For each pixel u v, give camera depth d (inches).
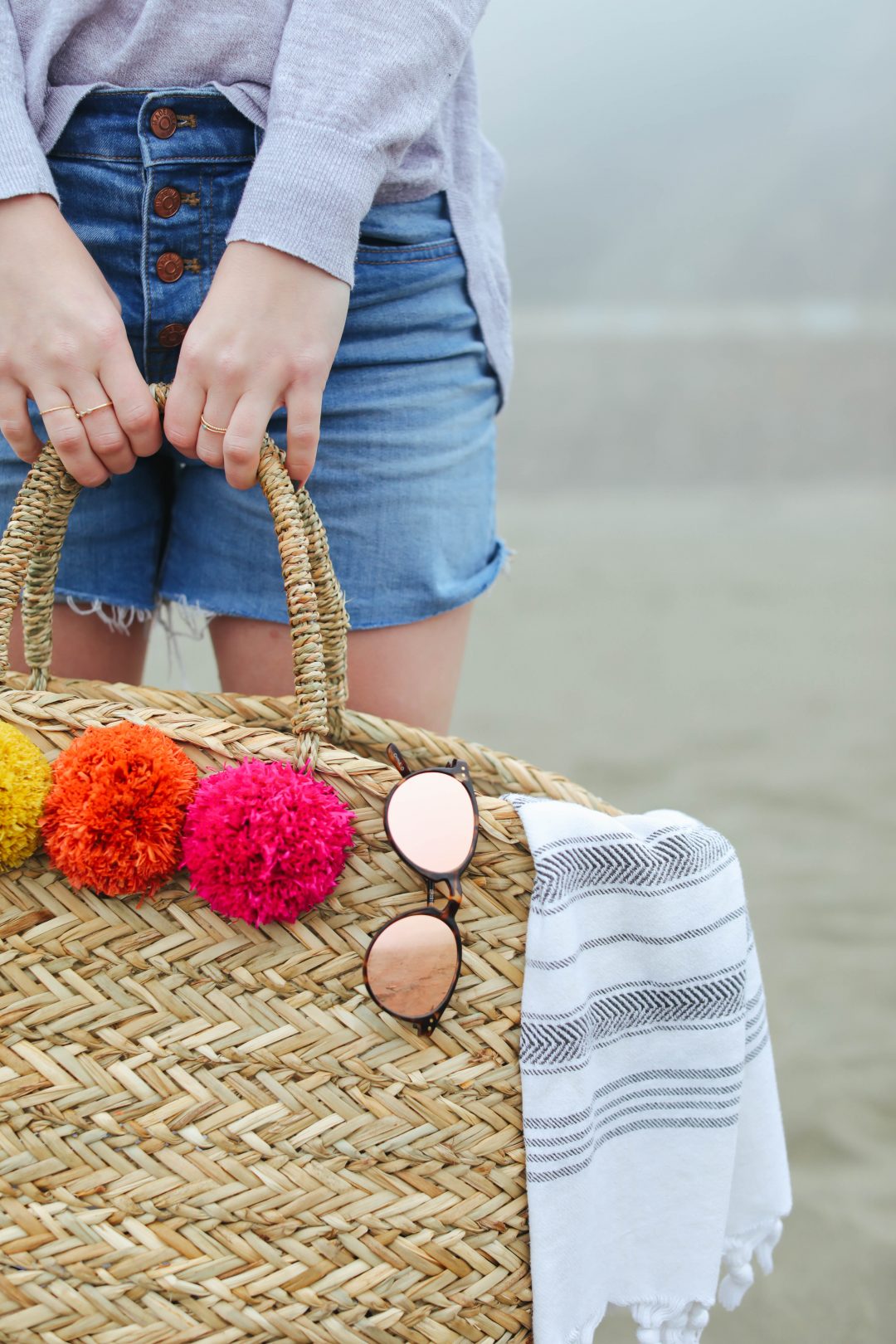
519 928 27.9
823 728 128.6
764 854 94.7
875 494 353.4
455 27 32.1
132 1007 27.0
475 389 38.1
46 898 27.2
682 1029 30.1
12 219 29.6
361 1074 27.1
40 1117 26.8
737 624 179.0
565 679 148.1
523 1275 28.4
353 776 27.2
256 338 28.9
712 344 600.7
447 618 38.9
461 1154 27.6
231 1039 26.9
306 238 29.1
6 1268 26.3
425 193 35.2
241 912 26.0
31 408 34.9
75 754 26.4
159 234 32.8
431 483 36.7
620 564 228.8
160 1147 26.6
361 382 35.1
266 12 31.8
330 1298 26.8
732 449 442.0
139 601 38.9
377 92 30.2
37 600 32.1
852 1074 65.3
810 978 75.6
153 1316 26.4
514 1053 28.0
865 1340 46.2
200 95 31.9
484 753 36.2
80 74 32.6
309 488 35.3
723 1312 48.1
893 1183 56.1
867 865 92.7
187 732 27.7
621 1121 30.6
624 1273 31.1
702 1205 30.4
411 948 26.5
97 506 36.5
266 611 36.8
